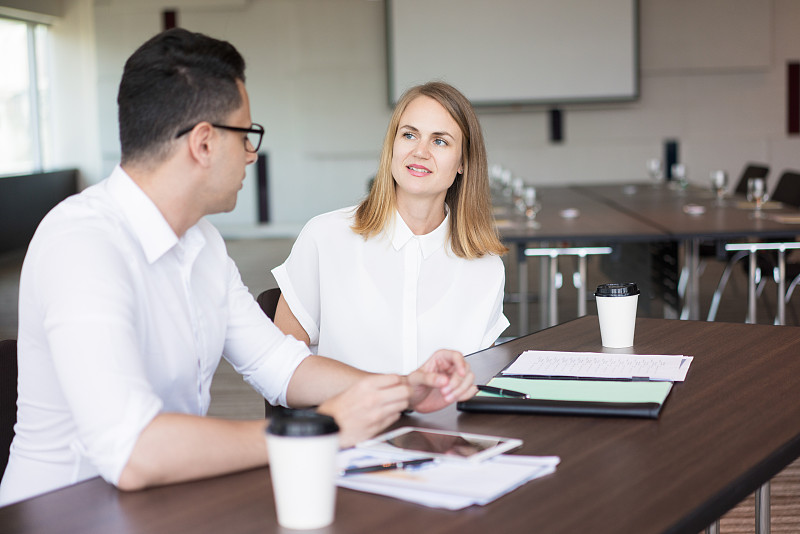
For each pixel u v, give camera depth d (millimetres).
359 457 1238
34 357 1384
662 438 1324
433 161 2031
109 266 1278
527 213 4887
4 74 9617
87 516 1083
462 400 1480
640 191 6699
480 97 10086
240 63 1389
